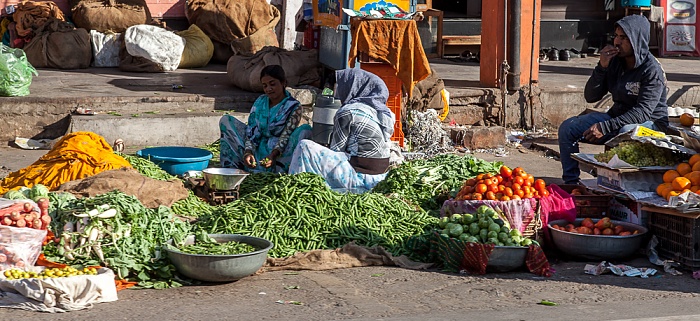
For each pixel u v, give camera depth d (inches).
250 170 310.2
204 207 265.0
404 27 362.6
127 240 217.9
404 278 224.5
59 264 208.8
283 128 309.6
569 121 306.0
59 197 232.1
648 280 227.1
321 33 422.9
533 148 408.2
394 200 264.7
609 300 208.1
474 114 438.3
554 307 200.7
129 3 525.0
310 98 398.3
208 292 208.4
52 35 491.8
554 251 251.8
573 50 637.3
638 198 249.8
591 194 268.1
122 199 226.4
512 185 255.8
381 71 366.9
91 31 506.0
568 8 650.2
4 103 372.8
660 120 299.6
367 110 292.2
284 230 239.6
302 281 218.7
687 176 245.9
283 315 191.6
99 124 368.2
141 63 483.8
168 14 563.8
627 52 296.4
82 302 193.9
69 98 382.0
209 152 316.5
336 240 241.9
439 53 596.4
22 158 349.4
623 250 239.1
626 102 301.6
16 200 210.8
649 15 645.3
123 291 207.6
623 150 264.4
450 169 292.2
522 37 446.0
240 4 529.0
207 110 402.0
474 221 239.6
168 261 216.7
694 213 228.7
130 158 291.4
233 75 429.4
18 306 191.0
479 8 637.3
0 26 523.2
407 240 244.8
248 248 219.8
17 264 203.6
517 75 443.2
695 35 650.8
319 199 250.2
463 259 230.8
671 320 191.2
